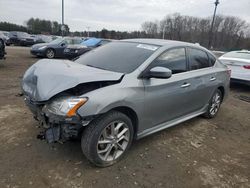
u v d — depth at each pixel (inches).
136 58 139.0
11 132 148.6
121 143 126.9
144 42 157.5
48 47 557.0
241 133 183.0
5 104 197.5
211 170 128.3
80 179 111.1
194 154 142.8
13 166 116.3
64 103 104.9
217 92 200.8
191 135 168.2
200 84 171.3
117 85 117.6
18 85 266.7
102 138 116.5
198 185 115.3
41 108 113.7
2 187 102.6
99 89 111.7
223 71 200.8
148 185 111.4
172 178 118.1
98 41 593.3
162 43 154.8
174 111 155.0
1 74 325.4
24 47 932.6
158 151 141.3
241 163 138.6
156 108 138.2
